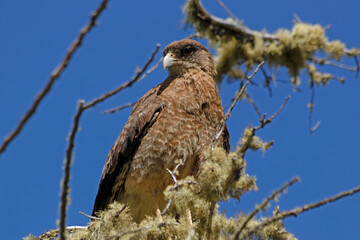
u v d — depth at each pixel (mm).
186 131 11461
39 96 4832
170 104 11633
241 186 8656
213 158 8586
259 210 7012
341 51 9875
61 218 6793
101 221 9125
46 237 10180
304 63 10070
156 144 11352
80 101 5934
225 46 10297
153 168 11328
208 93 12031
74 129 6086
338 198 7148
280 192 6953
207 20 10234
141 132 11477
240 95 9617
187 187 8984
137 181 11438
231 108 9016
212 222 8688
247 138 8391
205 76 12508
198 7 10195
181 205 8773
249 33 10219
